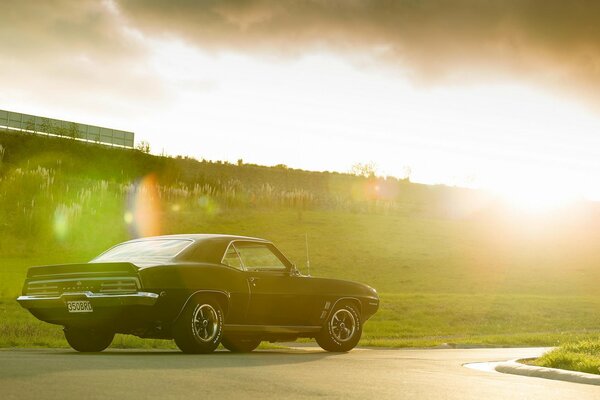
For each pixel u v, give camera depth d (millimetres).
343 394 6039
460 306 25703
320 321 11352
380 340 17188
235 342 11773
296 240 42906
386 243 44188
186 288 9578
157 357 9008
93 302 9375
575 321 24844
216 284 9953
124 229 40344
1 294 22141
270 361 8938
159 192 47531
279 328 10820
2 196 40781
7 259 33031
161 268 9453
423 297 27406
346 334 11711
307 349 13414
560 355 9234
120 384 6094
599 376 8039
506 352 13492
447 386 6848
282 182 75125
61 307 9672
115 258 10211
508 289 35250
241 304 10273
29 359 8117
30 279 10023
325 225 47438
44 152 50312
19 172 43062
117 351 10828
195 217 45031
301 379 6984
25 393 5426
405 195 74938
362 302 11859
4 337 12406
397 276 36969
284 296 10766
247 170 75375
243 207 50188
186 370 7320
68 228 38625
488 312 25125
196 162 73438
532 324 23891
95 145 54219
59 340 12578
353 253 41125
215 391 5926
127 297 9180
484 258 42531
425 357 11445
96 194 44500
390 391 6340
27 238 36656
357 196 72250
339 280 11617
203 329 9844
